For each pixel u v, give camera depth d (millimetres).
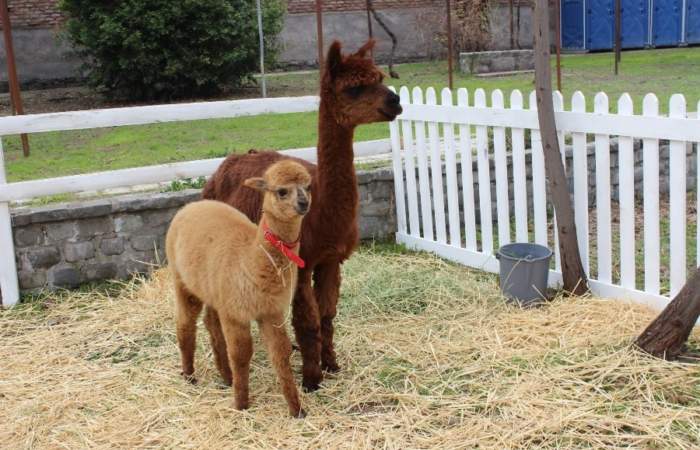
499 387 4430
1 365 5141
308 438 4027
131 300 6289
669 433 3814
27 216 6336
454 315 5633
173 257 4543
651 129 5242
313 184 4504
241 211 4797
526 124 6047
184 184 7480
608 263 5766
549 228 7660
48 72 16328
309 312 4473
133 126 12367
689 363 4492
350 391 4516
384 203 7566
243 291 3982
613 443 3797
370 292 6152
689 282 4508
